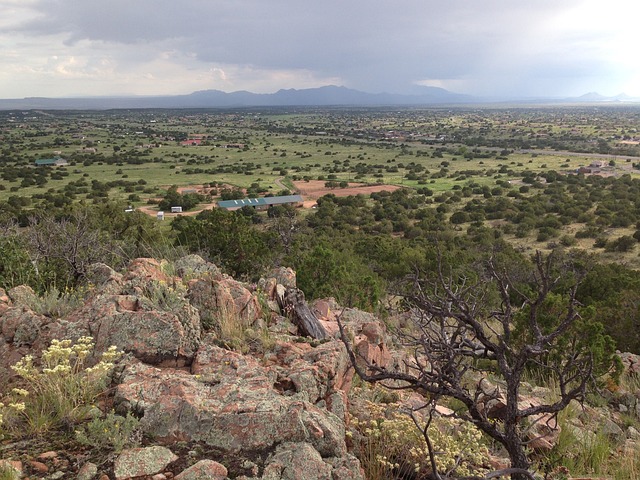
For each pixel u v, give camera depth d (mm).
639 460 6469
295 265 19938
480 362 10750
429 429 5129
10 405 4289
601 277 23391
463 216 82375
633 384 10711
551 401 8430
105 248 14594
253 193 107000
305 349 6648
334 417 4840
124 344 5621
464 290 5078
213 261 18609
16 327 5855
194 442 4266
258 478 3848
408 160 179000
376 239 48406
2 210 65375
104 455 4031
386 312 14234
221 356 5605
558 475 5641
